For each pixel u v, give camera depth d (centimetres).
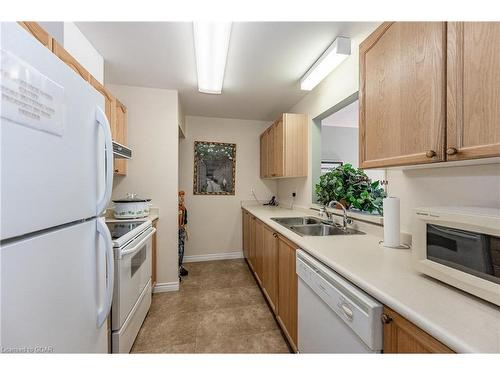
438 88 85
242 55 192
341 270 98
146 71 223
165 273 265
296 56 193
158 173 265
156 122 264
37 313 58
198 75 221
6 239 51
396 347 73
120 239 149
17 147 52
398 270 96
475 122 73
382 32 115
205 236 376
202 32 153
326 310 109
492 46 69
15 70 51
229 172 383
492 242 66
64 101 67
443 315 64
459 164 102
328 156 438
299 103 305
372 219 170
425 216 86
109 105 191
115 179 256
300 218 250
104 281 93
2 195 48
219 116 372
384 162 114
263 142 367
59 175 66
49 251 62
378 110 118
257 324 200
